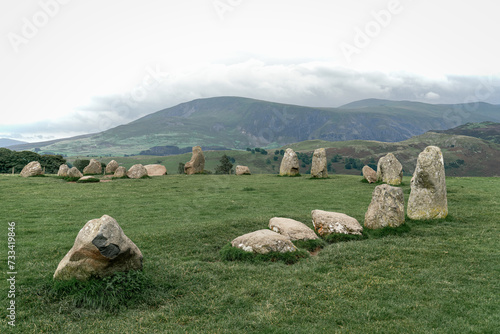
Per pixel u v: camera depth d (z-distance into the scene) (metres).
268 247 11.52
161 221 18.00
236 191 29.69
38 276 9.38
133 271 8.84
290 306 7.77
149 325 6.97
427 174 16.78
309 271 10.15
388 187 15.59
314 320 7.10
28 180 34.06
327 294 8.39
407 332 6.52
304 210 20.95
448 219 16.72
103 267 8.35
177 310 7.68
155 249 12.67
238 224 16.23
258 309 7.65
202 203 23.66
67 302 7.80
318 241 13.30
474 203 21.11
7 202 22.80
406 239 13.52
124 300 8.05
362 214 19.20
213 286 9.06
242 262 11.23
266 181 36.53
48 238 14.05
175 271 10.06
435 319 7.02
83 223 17.11
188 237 14.17
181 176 41.66
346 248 12.42
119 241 8.44
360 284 9.02
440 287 8.68
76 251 8.27
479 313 7.20
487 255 11.17
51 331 6.77
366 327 6.71
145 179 37.66
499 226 15.28
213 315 7.46
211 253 12.41
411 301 7.90
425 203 16.81
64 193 27.34
